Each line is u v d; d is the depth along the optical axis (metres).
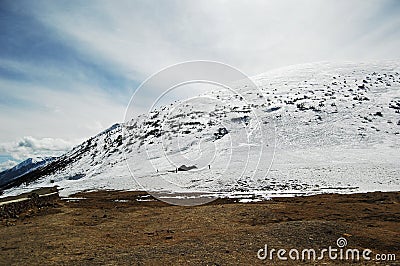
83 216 20.44
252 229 13.11
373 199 21.19
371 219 15.09
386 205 19.02
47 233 15.02
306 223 12.66
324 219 15.38
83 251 11.33
